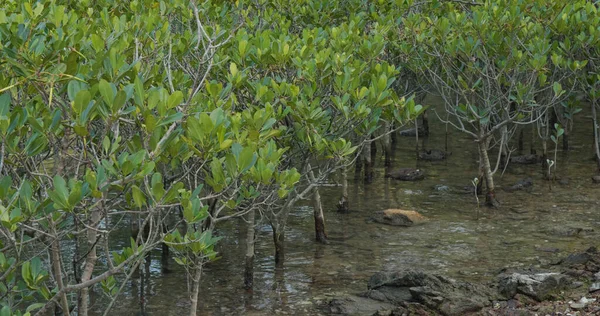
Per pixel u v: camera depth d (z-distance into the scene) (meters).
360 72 10.62
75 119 5.82
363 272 10.59
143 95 6.10
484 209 13.73
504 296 9.38
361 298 9.56
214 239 7.41
